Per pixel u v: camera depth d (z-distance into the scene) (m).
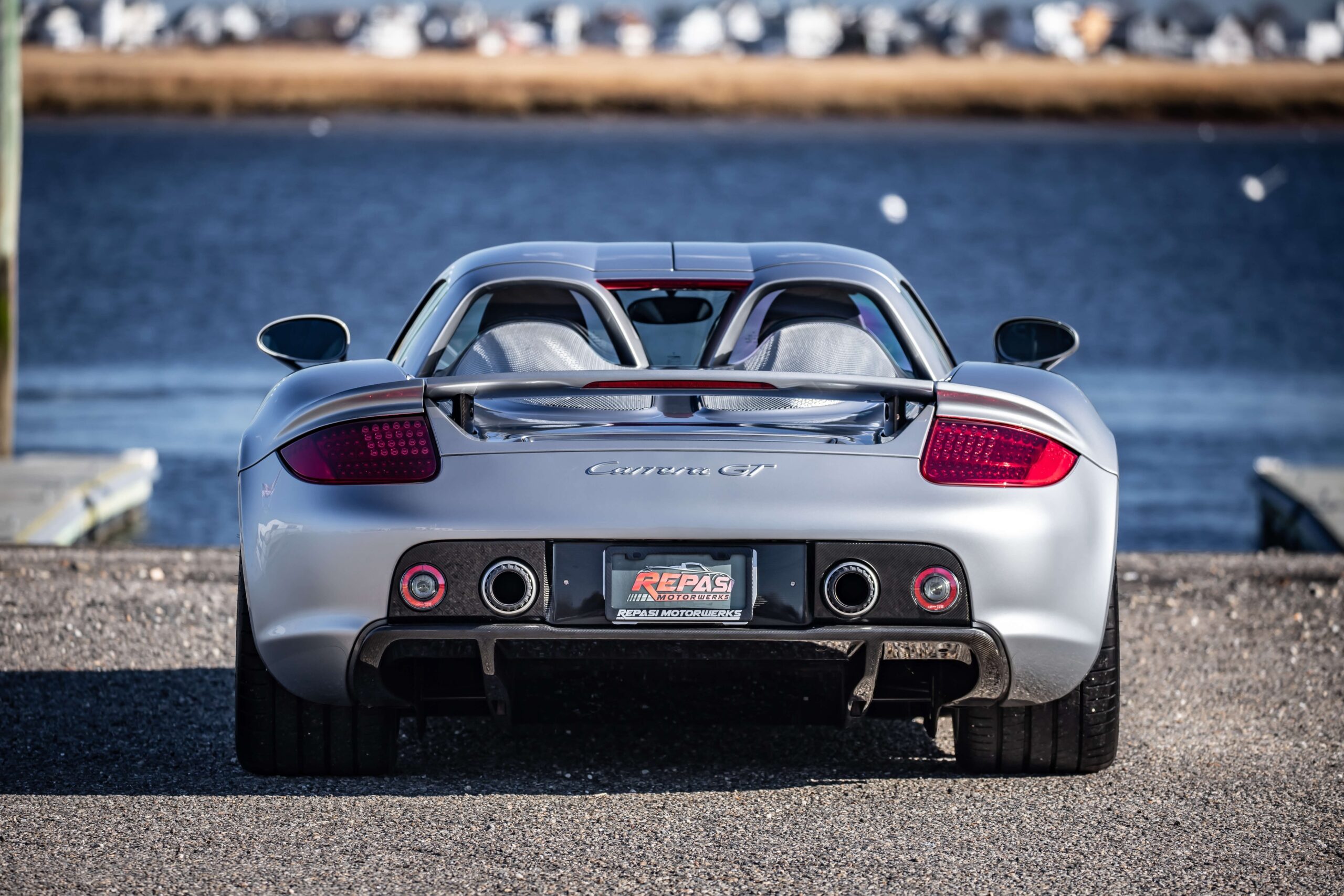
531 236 133.12
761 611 9.28
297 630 9.46
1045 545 9.45
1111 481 9.88
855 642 9.30
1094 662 10.09
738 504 9.23
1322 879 8.59
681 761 11.14
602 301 11.55
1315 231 156.00
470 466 9.37
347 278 98.44
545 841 9.12
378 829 9.35
